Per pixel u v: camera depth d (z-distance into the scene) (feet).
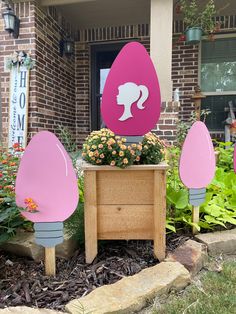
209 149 5.86
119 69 5.01
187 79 18.02
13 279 4.60
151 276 4.43
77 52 19.20
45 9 14.98
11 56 14.16
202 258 5.15
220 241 5.57
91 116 19.49
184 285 4.50
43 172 4.53
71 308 3.74
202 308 4.00
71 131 18.81
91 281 4.56
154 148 5.15
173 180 6.88
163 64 12.95
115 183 4.96
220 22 15.92
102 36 18.83
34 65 14.02
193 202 5.81
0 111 15.28
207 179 5.89
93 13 16.62
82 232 5.40
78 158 7.32
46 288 4.37
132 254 5.29
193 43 15.30
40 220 4.56
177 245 5.57
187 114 18.06
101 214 5.01
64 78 17.66
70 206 4.61
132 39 18.51
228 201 7.09
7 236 4.93
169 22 12.86
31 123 14.26
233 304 4.09
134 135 5.09
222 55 17.92
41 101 14.75
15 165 5.90
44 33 14.94
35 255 5.12
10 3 13.87
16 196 4.53
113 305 3.81
